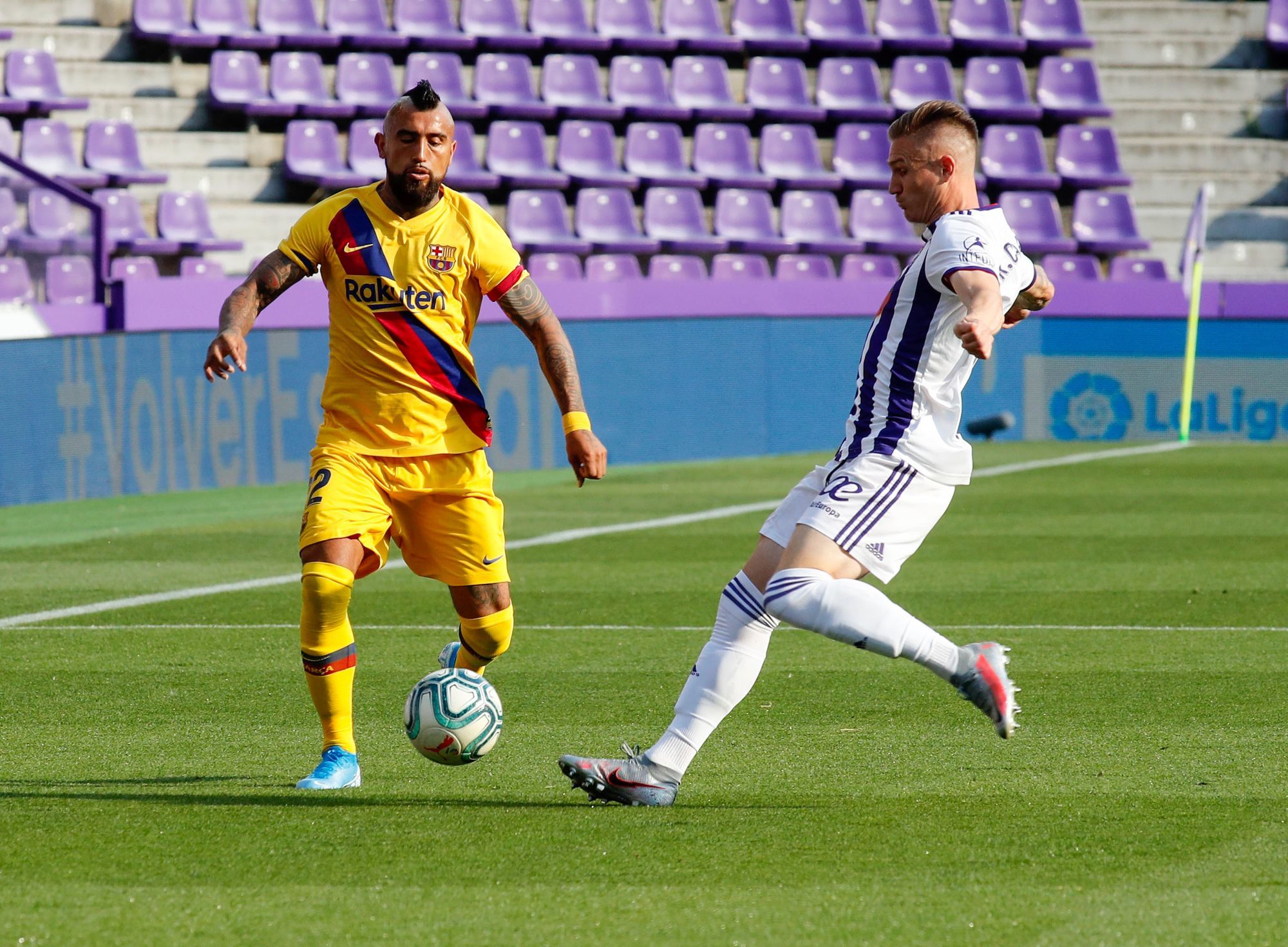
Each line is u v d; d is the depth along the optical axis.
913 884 11.87
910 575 29.78
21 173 44.53
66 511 37.88
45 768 15.97
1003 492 42.00
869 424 13.63
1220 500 40.41
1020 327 54.47
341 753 15.34
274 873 12.15
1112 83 70.69
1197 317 53.31
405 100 15.36
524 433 46.91
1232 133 70.38
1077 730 17.73
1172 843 12.97
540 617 25.42
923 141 13.59
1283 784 15.14
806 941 10.65
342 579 15.11
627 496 41.38
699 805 14.36
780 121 66.31
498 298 15.79
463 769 15.98
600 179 60.69
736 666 14.18
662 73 65.44
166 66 61.12
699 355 49.66
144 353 40.69
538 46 65.62
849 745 17.02
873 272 61.16
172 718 18.50
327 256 15.56
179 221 55.09
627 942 10.63
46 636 23.61
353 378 15.68
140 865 12.35
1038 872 12.16
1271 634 23.97
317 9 64.75
